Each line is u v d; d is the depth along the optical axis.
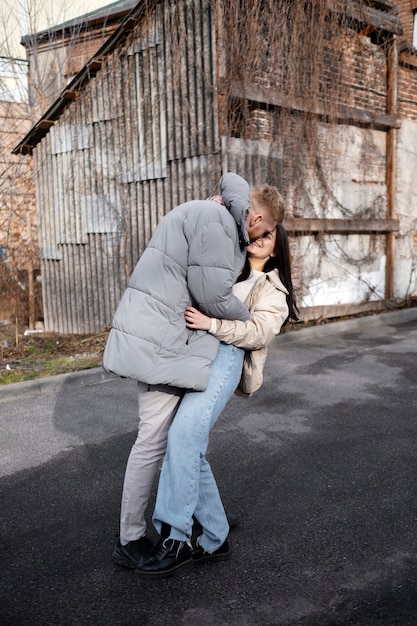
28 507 3.34
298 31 8.28
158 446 2.59
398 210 10.43
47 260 9.63
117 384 5.98
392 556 2.75
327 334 8.41
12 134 10.66
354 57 9.29
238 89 7.59
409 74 10.30
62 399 5.49
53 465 3.93
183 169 7.91
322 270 9.18
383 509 3.22
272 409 5.00
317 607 2.38
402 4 12.80
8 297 10.10
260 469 3.78
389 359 6.71
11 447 4.29
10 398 5.57
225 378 2.54
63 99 8.74
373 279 10.12
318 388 5.60
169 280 2.42
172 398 2.58
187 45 7.66
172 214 2.47
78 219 9.10
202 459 2.63
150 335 2.41
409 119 10.41
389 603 2.40
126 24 7.96
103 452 4.14
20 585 2.58
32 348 7.86
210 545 2.70
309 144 8.65
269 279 2.62
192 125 7.75
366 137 9.71
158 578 2.59
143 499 2.61
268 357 6.95
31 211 10.17
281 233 2.63
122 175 8.52
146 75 8.09
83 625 2.30
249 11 7.66
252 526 3.06
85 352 7.57
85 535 3.02
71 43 11.82
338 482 3.56
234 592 2.50
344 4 8.76
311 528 3.03
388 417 4.72
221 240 2.34
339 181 9.29
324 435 4.36
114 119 8.48
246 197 2.43
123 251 8.62
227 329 2.46
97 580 2.61
